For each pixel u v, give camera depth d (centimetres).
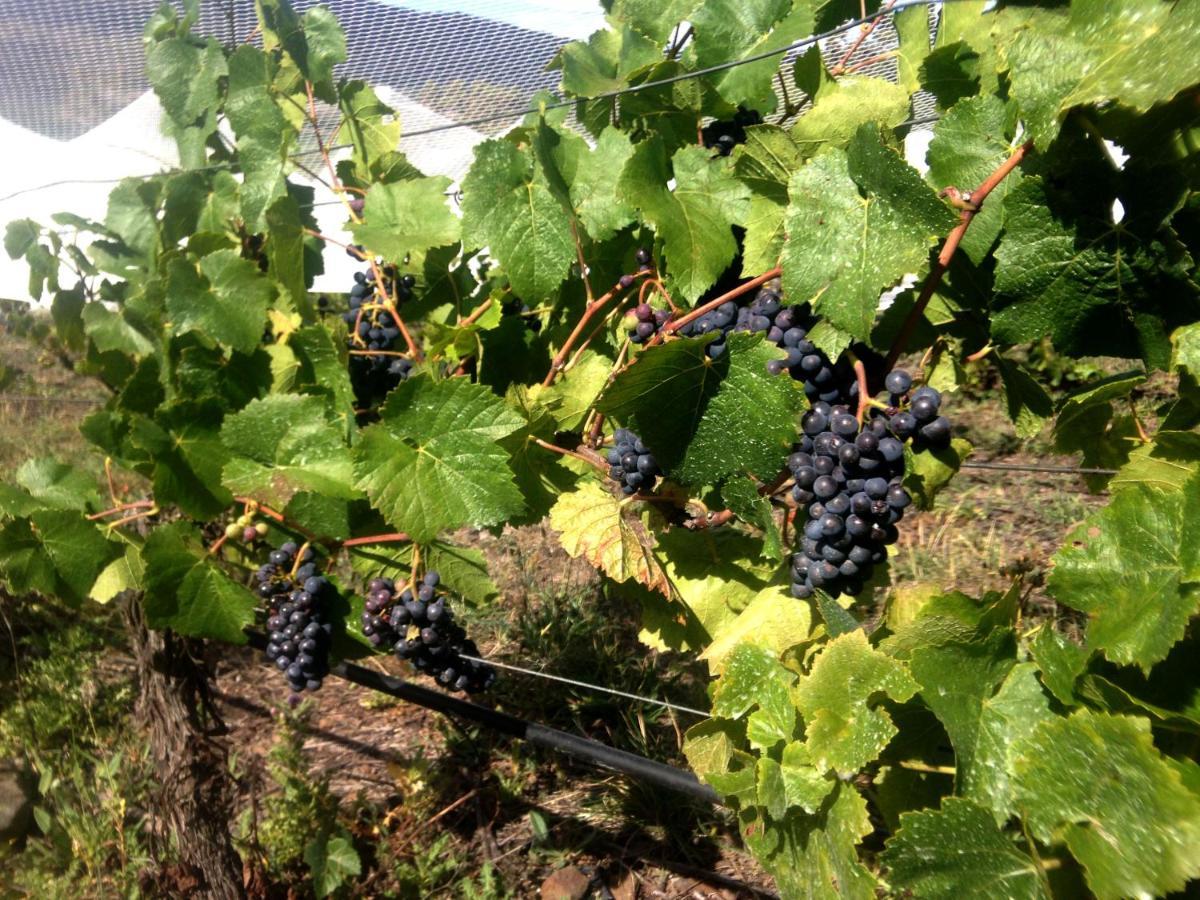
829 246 70
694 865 129
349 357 102
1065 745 62
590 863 130
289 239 100
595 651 155
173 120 107
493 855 131
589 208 88
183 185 108
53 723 152
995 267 74
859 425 68
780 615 85
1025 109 65
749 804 76
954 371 83
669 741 142
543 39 104
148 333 110
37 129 119
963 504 204
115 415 105
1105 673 65
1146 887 58
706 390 73
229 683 175
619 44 99
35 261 113
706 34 87
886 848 65
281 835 129
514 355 99
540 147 84
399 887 126
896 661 68
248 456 93
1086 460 83
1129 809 59
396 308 102
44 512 98
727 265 83
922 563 176
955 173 74
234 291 98
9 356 255
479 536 197
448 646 93
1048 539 185
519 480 91
